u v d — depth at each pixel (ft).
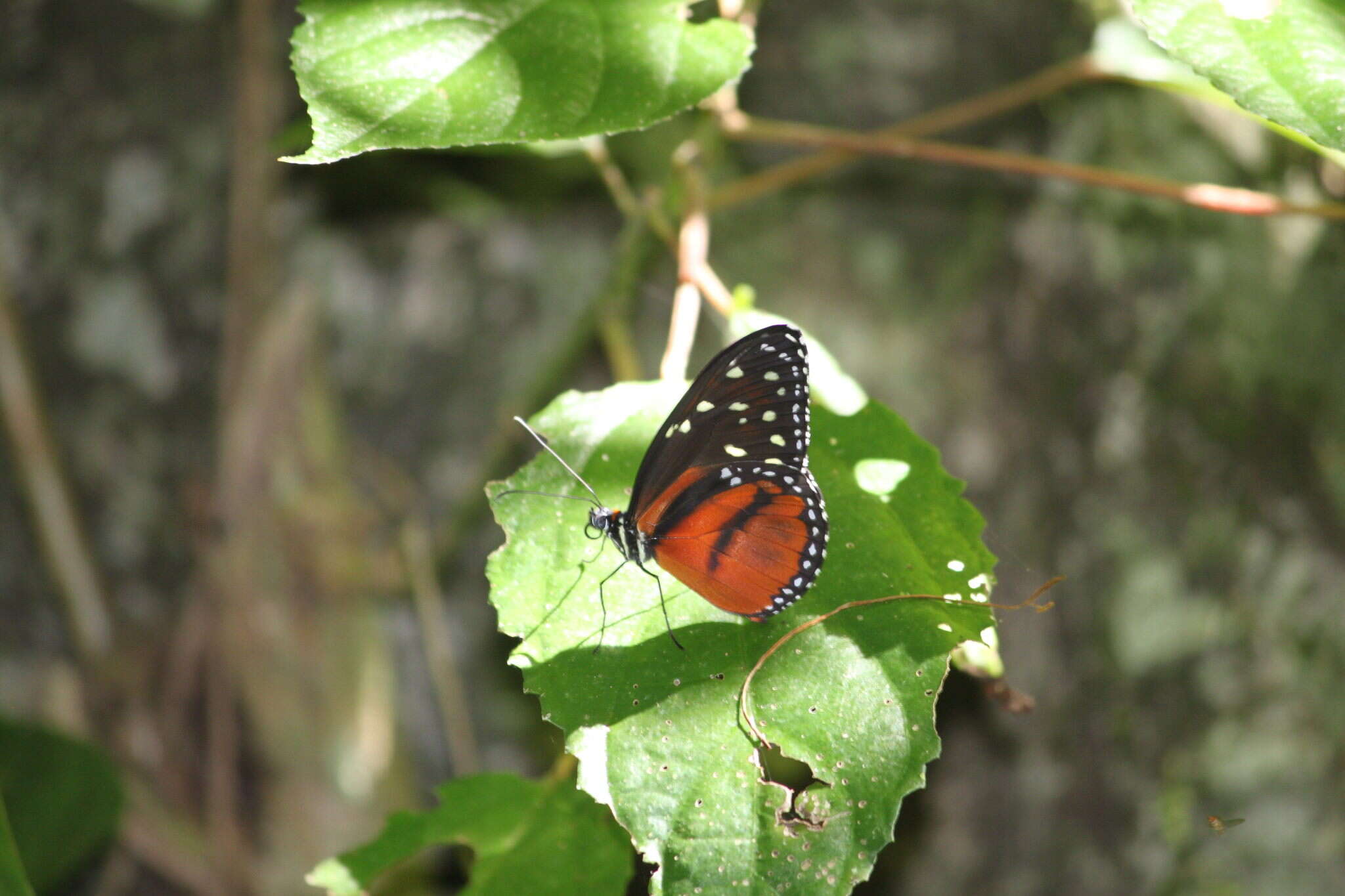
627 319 3.68
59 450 3.62
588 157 3.48
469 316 3.68
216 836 3.56
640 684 3.16
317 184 3.66
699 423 3.22
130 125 3.64
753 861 3.10
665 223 3.45
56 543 3.61
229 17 3.65
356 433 3.66
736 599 3.19
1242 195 3.36
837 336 3.67
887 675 3.15
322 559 3.57
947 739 3.70
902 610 3.18
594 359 3.67
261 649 3.56
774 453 3.21
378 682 3.58
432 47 3.12
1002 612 3.68
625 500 3.23
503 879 3.30
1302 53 3.10
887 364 3.68
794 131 3.45
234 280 3.61
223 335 3.63
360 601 3.59
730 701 3.15
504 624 3.18
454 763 3.60
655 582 3.21
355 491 3.63
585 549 3.21
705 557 3.19
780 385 3.22
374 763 3.57
